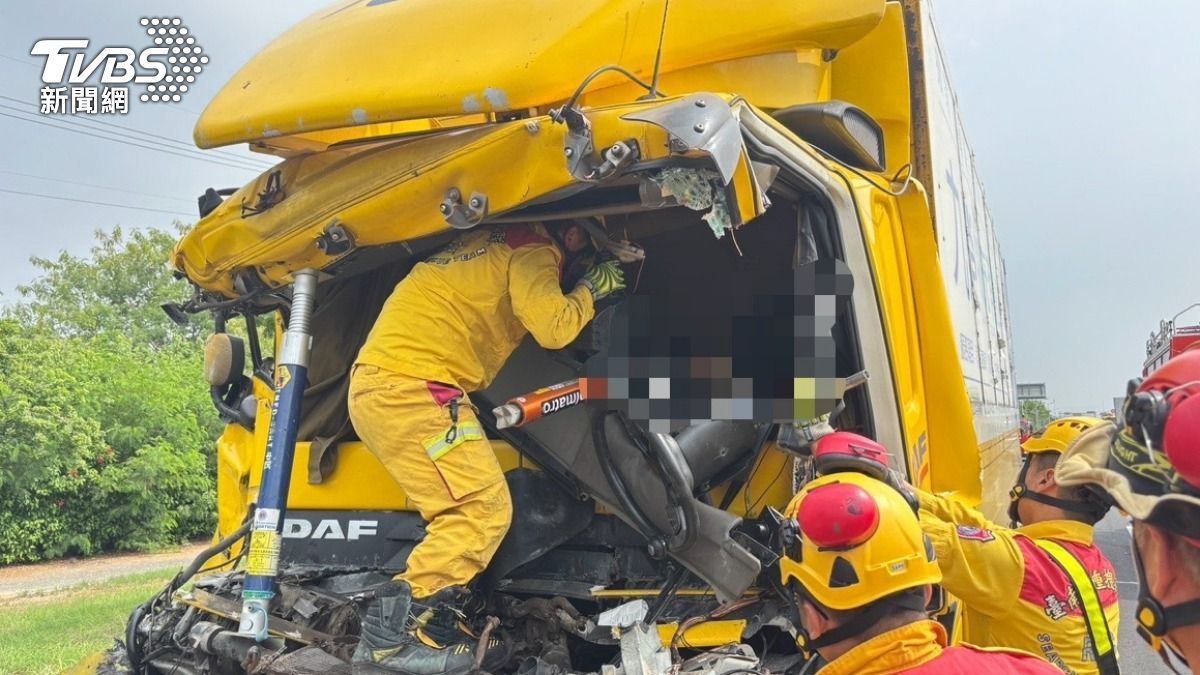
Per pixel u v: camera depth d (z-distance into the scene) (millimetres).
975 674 1724
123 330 37469
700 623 3066
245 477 4480
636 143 2449
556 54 2895
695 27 3047
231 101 3416
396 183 3008
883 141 3711
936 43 4992
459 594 2969
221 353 4508
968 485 4008
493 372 3219
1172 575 1301
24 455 15875
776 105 3199
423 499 2951
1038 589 2686
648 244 3812
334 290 4082
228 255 3549
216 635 3096
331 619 3299
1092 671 2705
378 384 2975
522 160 2754
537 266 3057
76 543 16641
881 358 3242
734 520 2961
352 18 3484
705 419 3135
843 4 3020
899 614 1808
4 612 11305
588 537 3668
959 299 5219
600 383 3133
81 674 3549
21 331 17438
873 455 2141
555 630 3473
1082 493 2918
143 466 17562
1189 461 1197
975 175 7156
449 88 2926
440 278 3057
